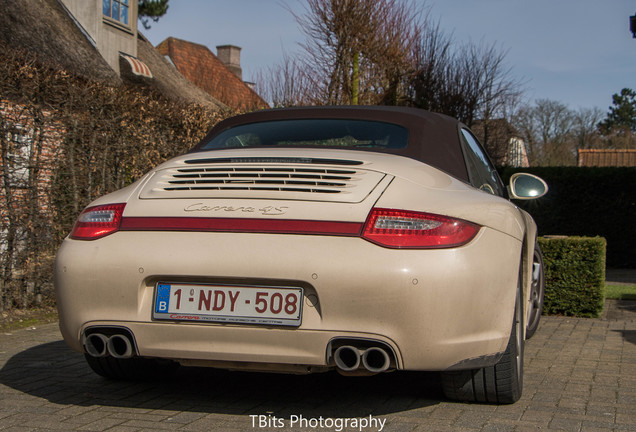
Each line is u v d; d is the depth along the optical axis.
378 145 3.50
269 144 3.64
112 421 3.09
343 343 2.76
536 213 13.87
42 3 13.62
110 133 7.26
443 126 3.79
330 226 2.78
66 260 3.02
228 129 3.94
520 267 3.34
